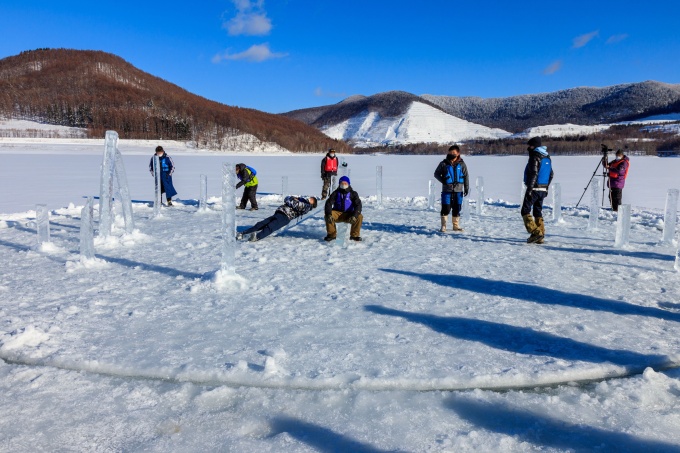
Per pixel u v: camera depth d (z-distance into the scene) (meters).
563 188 20.89
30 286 5.26
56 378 3.12
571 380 3.15
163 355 3.44
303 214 8.42
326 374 3.14
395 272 5.96
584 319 4.27
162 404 2.84
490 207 13.37
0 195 16.73
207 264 6.34
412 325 4.08
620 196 12.38
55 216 11.15
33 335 3.70
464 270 6.08
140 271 5.96
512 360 3.38
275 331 3.94
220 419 2.69
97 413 2.73
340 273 5.89
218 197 15.39
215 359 3.38
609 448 2.42
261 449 2.40
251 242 7.90
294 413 2.74
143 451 2.39
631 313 4.44
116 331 3.94
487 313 4.41
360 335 3.85
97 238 7.61
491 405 2.81
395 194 18.53
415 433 2.54
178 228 9.45
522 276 5.78
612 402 2.84
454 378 3.07
